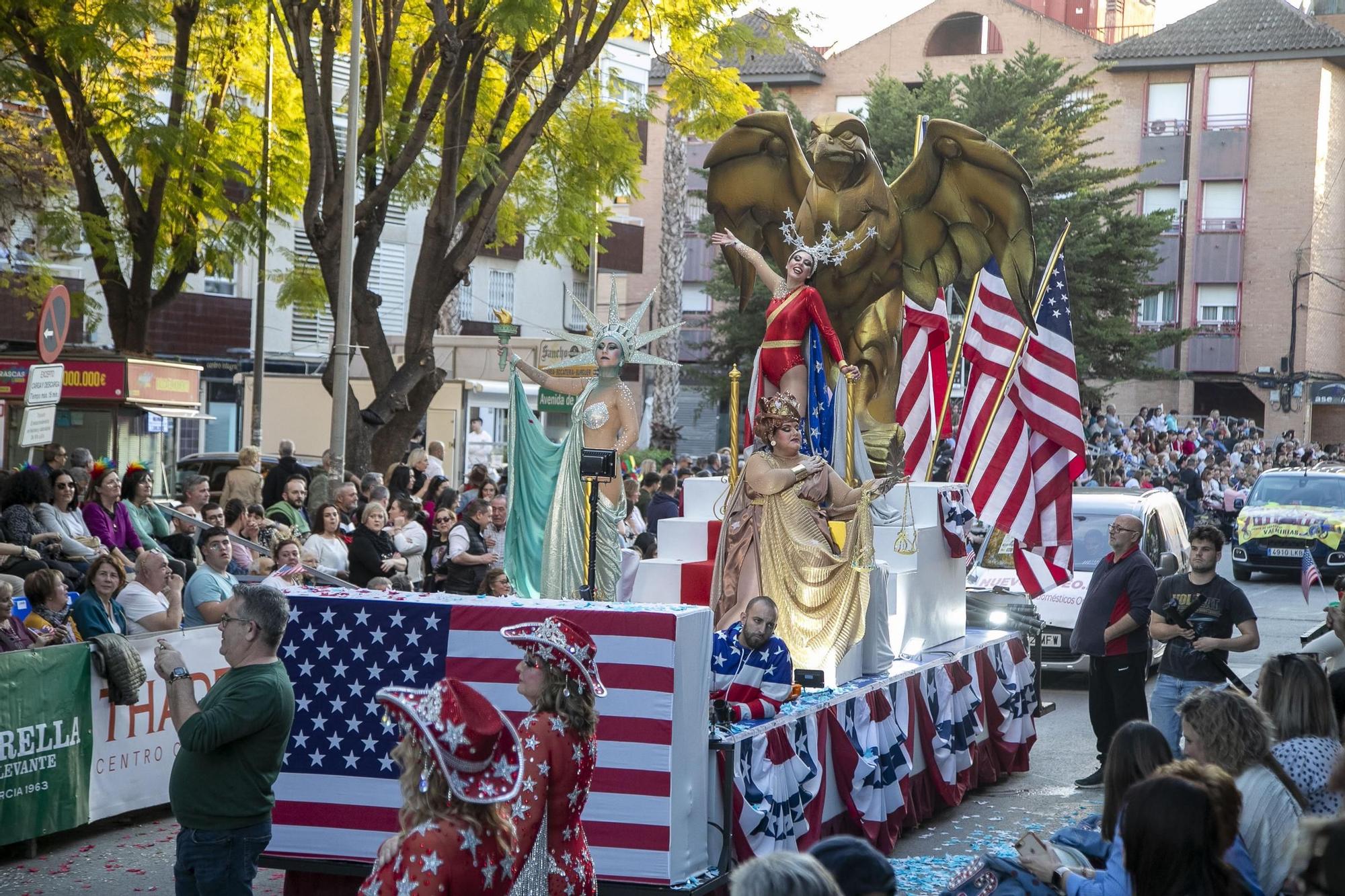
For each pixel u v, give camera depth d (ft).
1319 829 13.82
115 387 65.67
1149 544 57.98
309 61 61.87
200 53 73.82
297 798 24.93
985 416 43.39
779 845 25.72
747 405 33.86
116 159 72.95
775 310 33.53
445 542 49.39
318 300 79.46
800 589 30.12
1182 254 185.16
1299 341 181.98
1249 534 88.53
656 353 124.26
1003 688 38.40
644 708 22.94
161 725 33.37
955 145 37.47
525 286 143.95
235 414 116.57
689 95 71.82
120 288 73.10
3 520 39.86
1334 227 186.60
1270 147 181.27
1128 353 136.05
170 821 33.22
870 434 37.29
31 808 29.68
